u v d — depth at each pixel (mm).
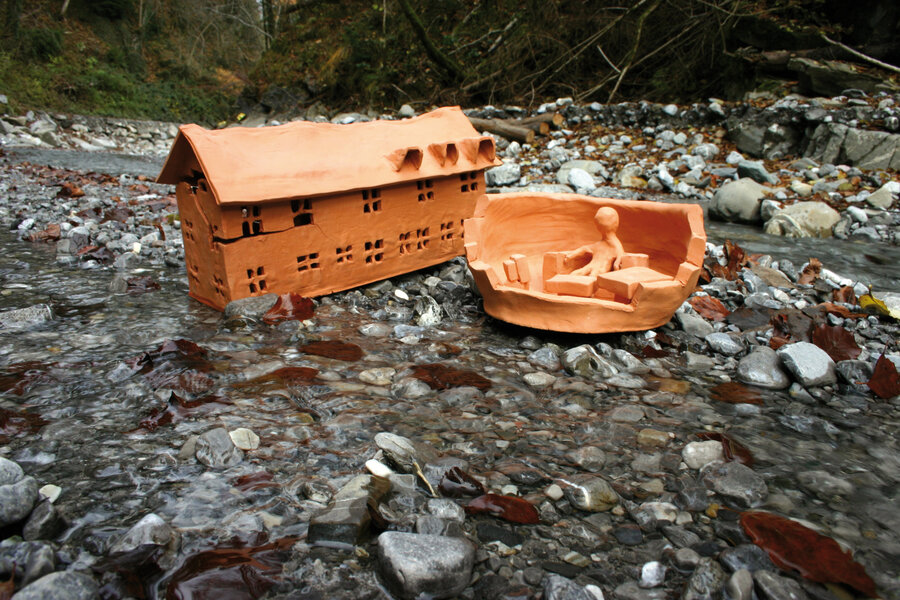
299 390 2820
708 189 8617
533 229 4219
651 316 3404
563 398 2855
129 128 18828
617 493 2143
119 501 2014
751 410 2803
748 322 3957
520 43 14367
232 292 3602
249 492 2078
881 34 10328
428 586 1669
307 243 3854
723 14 11961
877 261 5684
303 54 18797
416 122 4605
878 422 2734
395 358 3242
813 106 9133
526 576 1765
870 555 1865
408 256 4438
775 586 1685
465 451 2379
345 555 1823
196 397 2732
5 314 3564
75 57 21188
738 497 2117
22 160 11367
